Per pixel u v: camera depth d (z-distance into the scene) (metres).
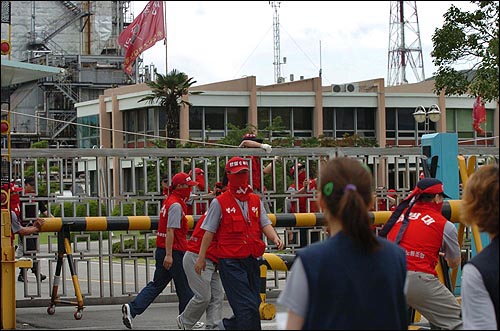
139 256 12.57
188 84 36.97
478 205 4.80
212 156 12.85
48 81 52.53
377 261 4.38
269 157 13.23
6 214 9.07
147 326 10.41
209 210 8.57
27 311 11.98
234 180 8.54
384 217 11.99
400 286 4.45
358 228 4.35
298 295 4.35
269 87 47.88
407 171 13.71
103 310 12.12
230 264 8.41
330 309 4.30
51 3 59.44
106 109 46.38
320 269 4.32
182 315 9.59
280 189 15.28
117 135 45.19
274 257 10.01
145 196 12.55
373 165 13.54
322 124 47.78
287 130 47.62
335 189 4.46
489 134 49.00
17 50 58.38
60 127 52.50
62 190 12.12
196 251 9.37
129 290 14.33
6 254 8.98
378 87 48.59
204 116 45.84
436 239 7.83
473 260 4.74
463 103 48.94
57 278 11.30
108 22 60.47
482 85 15.92
